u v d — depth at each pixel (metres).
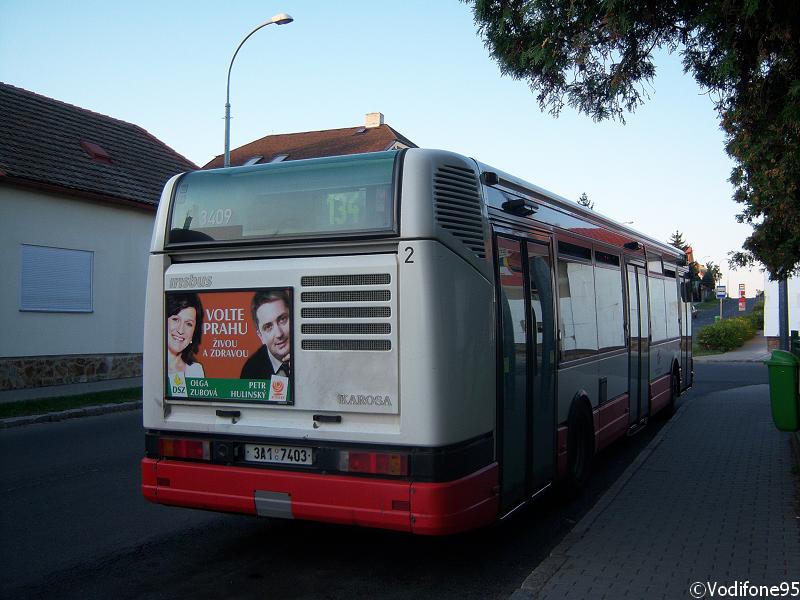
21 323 18.03
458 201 5.43
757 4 6.45
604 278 9.09
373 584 5.56
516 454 6.08
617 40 7.82
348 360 5.27
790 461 9.65
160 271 5.98
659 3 7.58
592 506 7.92
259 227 5.66
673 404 13.91
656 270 12.27
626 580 5.26
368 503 5.13
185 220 5.93
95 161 21.25
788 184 10.29
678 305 14.39
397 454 5.09
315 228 5.46
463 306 5.30
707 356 35.38
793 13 6.80
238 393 5.64
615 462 10.31
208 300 5.77
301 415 5.44
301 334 5.43
